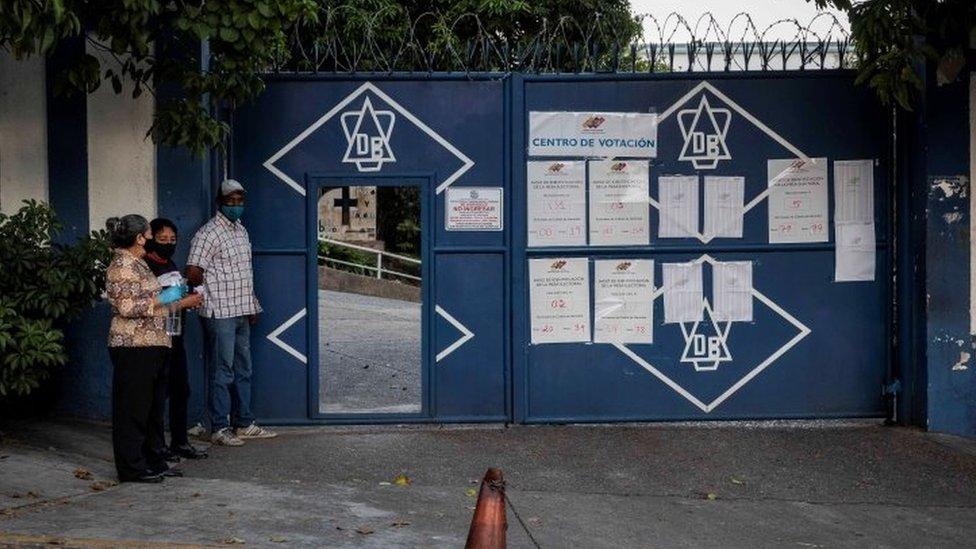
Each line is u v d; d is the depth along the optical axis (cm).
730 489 884
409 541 711
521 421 1039
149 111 991
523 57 1040
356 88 1023
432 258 1030
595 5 1788
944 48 1005
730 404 1050
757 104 1038
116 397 831
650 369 1045
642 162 1034
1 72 988
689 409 1048
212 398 974
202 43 968
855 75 1036
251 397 1026
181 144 926
